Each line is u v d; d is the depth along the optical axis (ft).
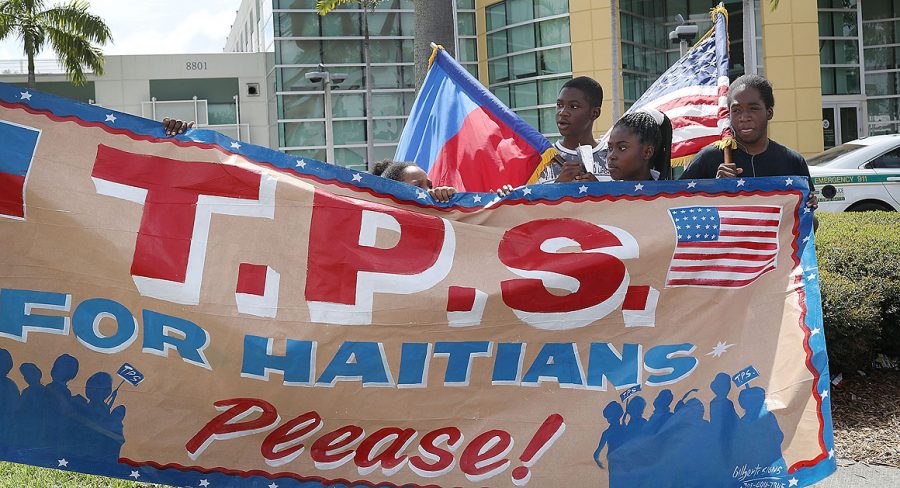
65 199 12.58
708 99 19.53
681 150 19.49
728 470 13.11
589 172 15.62
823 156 49.65
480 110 19.26
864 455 17.48
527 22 90.99
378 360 12.90
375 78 95.86
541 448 13.03
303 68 94.12
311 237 13.01
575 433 13.08
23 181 12.52
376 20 95.81
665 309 13.57
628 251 13.55
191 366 12.53
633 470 13.06
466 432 13.00
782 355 13.43
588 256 13.44
